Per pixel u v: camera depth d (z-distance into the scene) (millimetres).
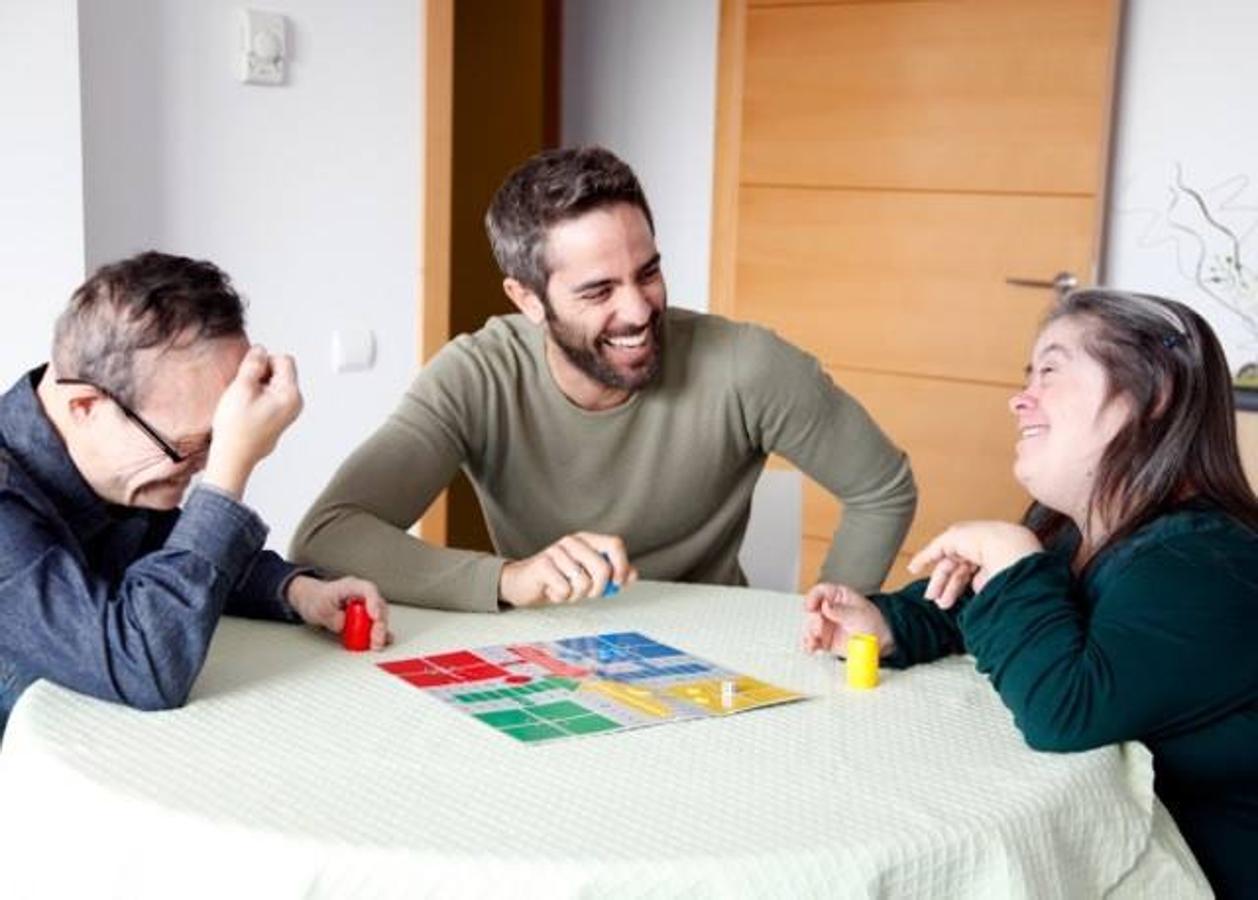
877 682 1609
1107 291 1627
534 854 1159
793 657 1692
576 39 4816
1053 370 1607
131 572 1470
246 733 1397
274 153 3115
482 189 4922
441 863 1146
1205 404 1560
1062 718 1405
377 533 1887
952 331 4000
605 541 1782
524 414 2088
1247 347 3713
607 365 1958
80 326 1496
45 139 2791
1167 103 3764
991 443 3973
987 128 3883
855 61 4078
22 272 2836
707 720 1474
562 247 1898
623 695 1534
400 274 3365
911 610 1712
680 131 4562
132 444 1507
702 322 2123
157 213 2947
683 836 1203
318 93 3168
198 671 1463
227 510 1487
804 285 4250
